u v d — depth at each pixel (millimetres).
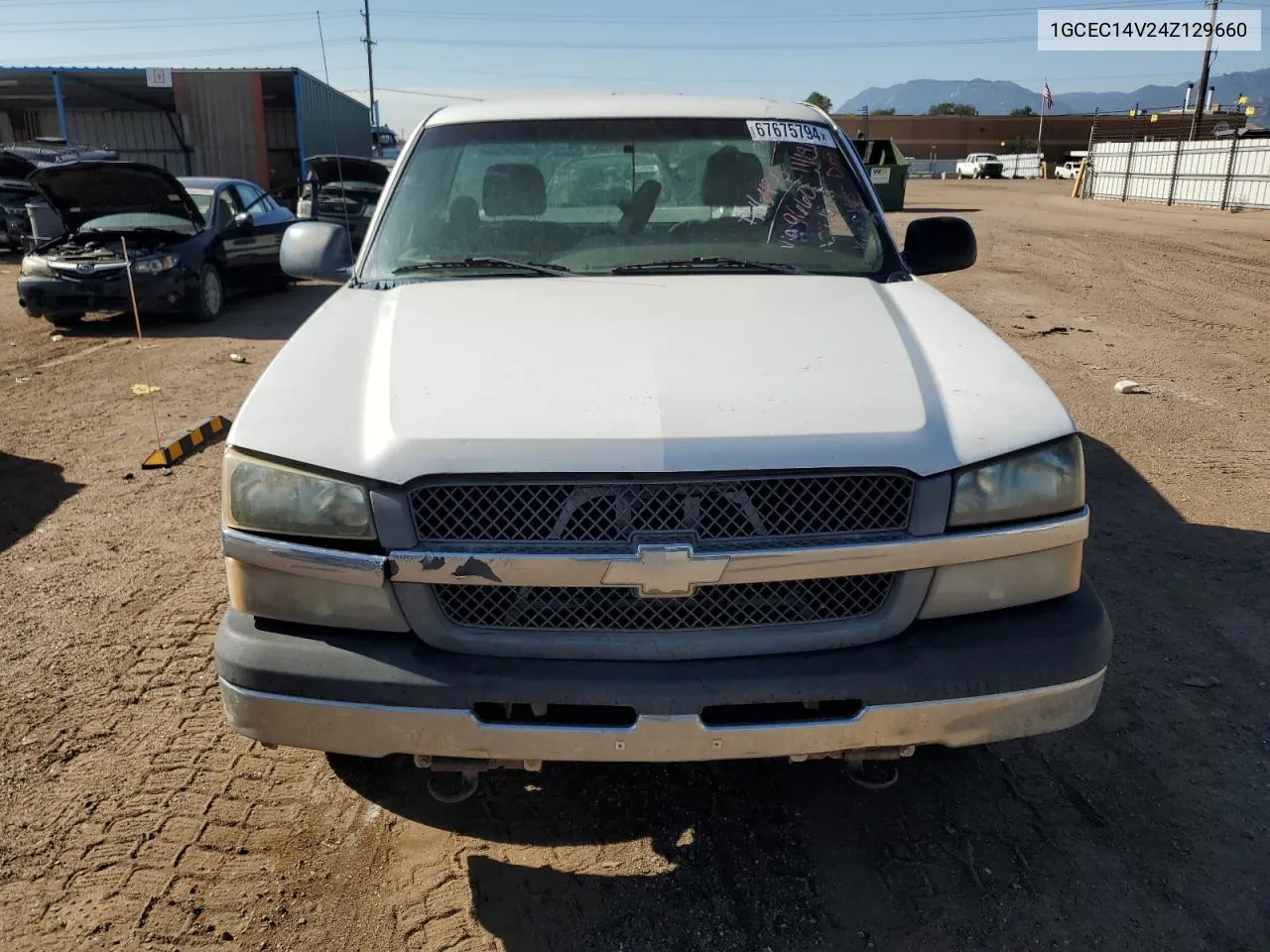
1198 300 10891
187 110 24188
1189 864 2500
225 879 2469
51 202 9945
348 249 3572
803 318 2670
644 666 2107
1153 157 29047
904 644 2162
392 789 2801
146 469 5621
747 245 3311
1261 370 7637
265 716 2168
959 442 2180
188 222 10758
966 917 2346
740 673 2094
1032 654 2156
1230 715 3113
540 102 3684
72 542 4543
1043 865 2506
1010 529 2166
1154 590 3936
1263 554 4242
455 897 2414
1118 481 5152
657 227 3365
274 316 11102
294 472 2141
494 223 3340
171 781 2834
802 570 2084
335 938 2295
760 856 2551
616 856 2553
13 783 2818
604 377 2293
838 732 2129
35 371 8227
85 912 2361
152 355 8875
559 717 2135
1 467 5648
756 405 2197
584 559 2039
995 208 25875
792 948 2268
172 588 4055
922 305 2893
